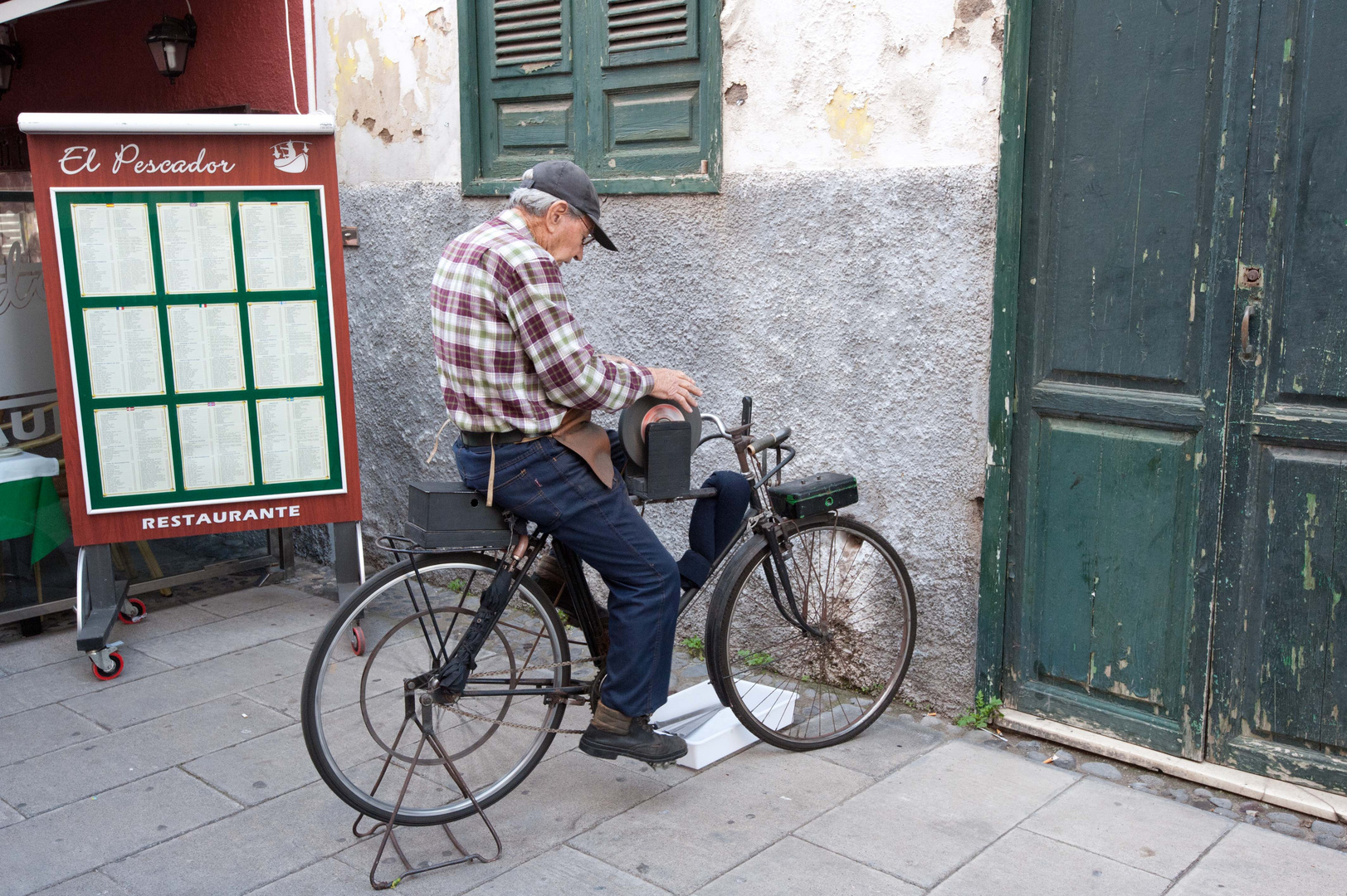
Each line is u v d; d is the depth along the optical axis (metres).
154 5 5.85
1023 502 3.33
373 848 2.84
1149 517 3.09
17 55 7.02
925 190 3.33
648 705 2.87
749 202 3.75
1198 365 2.95
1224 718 3.04
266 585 5.09
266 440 4.21
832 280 3.59
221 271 4.06
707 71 3.81
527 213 2.71
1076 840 2.80
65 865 2.78
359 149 5.01
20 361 4.46
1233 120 2.80
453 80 4.55
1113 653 3.22
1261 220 2.80
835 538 3.60
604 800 3.06
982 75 3.18
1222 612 2.99
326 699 2.86
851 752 3.33
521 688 2.96
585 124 4.20
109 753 3.40
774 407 3.81
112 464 4.05
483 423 2.68
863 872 2.67
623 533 2.77
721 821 2.93
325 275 4.16
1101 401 3.12
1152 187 2.97
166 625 4.56
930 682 3.57
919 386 3.45
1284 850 2.74
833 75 3.49
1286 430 2.81
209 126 3.91
